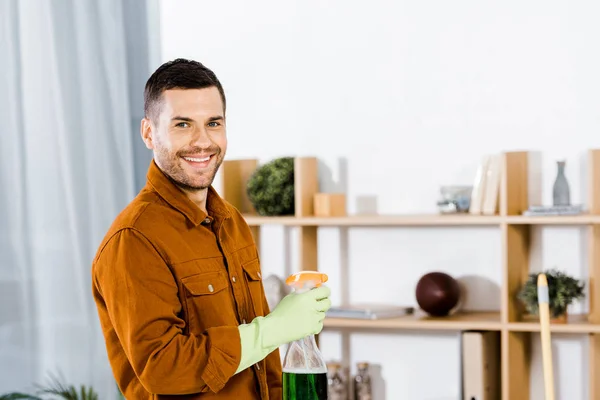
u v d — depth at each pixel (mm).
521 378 3355
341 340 3715
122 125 4137
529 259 3469
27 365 4109
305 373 1760
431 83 3568
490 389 3344
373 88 3643
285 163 3619
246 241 2012
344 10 3670
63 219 4148
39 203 4129
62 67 4121
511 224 3275
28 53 4117
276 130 3771
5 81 4098
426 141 3580
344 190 3691
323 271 3740
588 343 3383
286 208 3611
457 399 3562
